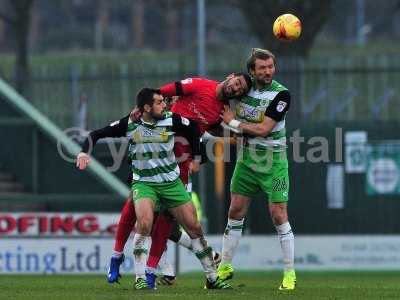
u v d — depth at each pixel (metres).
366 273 53.34
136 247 28.64
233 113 30.38
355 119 64.19
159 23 137.62
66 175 55.22
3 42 137.38
